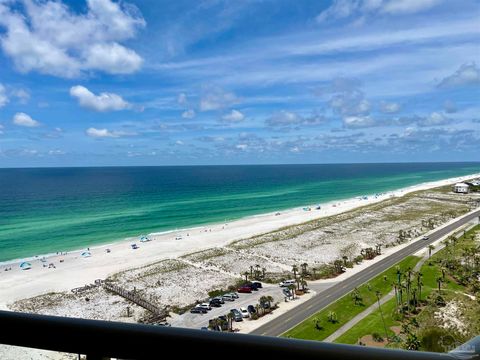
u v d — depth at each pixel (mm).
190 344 1486
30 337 1690
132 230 67688
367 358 1375
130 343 1558
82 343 1626
